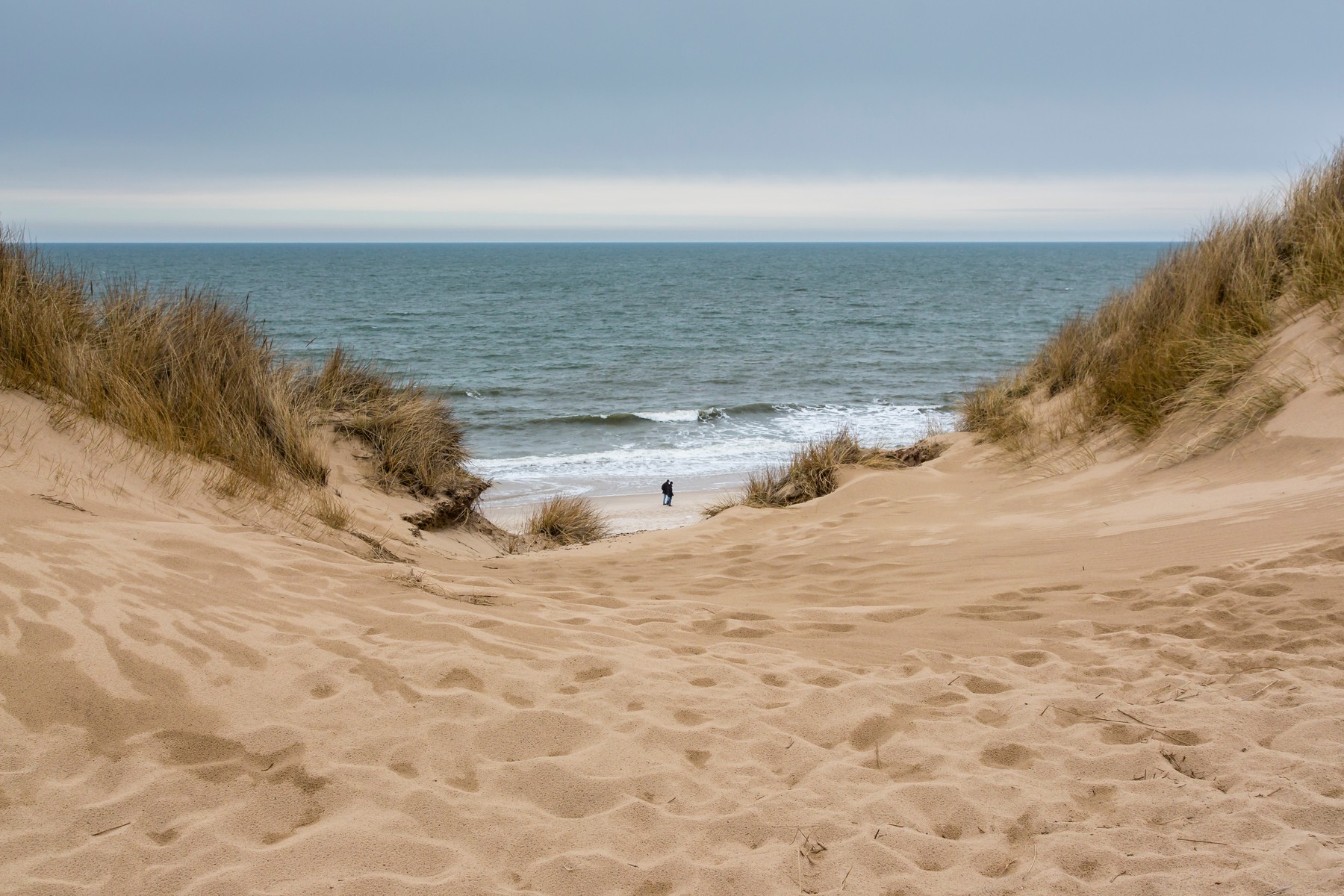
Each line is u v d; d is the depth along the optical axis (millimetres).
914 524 7590
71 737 2836
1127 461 7879
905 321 47562
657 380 28125
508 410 23109
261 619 3816
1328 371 7070
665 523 11922
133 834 2531
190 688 3186
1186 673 3828
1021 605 4941
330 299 63844
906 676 3959
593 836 2699
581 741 3256
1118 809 2840
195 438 6641
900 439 18250
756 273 115500
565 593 5363
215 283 75438
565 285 86125
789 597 5570
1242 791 2867
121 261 124750
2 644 3109
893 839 2703
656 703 3586
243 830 2609
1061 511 7133
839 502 8969
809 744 3320
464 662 3701
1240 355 7844
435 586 4836
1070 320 11445
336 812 2721
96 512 4637
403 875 2469
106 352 6828
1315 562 4742
